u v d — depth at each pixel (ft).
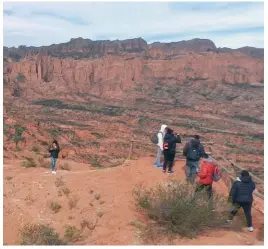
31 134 140.77
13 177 45.19
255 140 310.45
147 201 31.42
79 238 29.07
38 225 31.53
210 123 449.48
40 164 58.80
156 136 40.47
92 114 431.02
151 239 27.32
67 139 200.85
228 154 214.48
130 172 40.50
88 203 34.53
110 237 28.14
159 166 40.47
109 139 231.30
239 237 27.89
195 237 27.78
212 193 32.53
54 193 38.09
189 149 35.50
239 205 30.45
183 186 31.83
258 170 165.78
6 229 32.78
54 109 448.24
